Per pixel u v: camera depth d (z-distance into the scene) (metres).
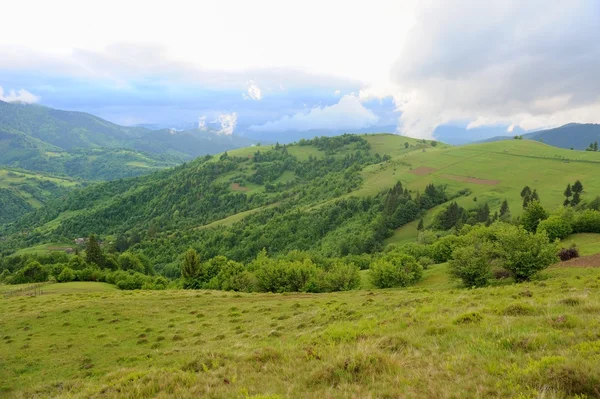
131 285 83.38
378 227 152.50
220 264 85.56
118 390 13.23
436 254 79.75
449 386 8.93
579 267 43.78
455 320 16.30
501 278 46.47
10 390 21.59
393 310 26.31
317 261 103.00
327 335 18.30
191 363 15.52
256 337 25.09
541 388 8.06
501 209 130.88
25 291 65.50
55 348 29.05
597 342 10.05
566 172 186.00
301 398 9.89
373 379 10.29
